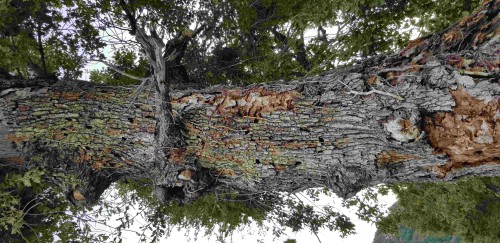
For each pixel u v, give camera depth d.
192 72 5.62
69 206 4.73
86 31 4.70
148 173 3.28
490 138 2.35
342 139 2.78
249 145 2.97
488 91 2.32
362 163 2.75
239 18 5.53
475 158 2.56
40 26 4.34
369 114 2.67
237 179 3.10
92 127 3.23
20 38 4.39
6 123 3.20
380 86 2.67
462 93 2.41
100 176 3.33
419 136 2.48
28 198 4.27
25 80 3.35
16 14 4.12
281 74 5.64
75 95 3.29
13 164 3.53
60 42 4.72
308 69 5.67
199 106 3.12
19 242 4.44
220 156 3.03
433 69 2.50
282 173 2.94
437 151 2.56
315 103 2.87
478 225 6.29
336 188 2.86
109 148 3.22
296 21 4.96
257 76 5.70
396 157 2.70
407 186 6.13
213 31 5.62
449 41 2.64
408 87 2.55
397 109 2.58
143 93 3.25
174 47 4.17
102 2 4.64
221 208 5.77
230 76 5.76
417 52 2.72
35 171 3.31
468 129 2.42
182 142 3.06
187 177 3.00
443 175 2.72
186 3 5.31
